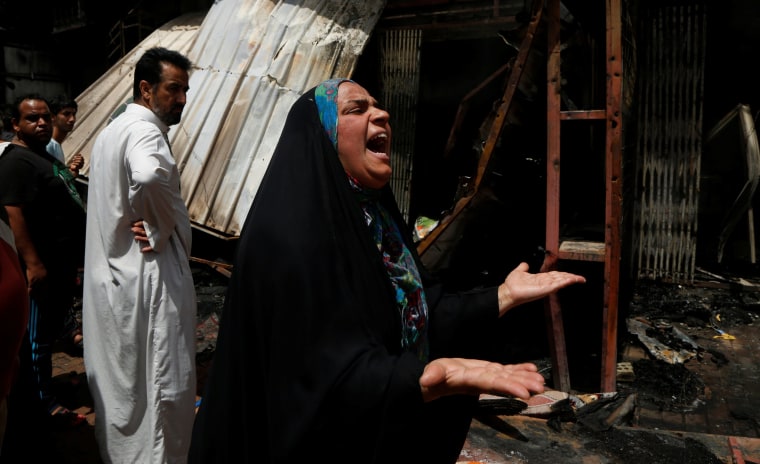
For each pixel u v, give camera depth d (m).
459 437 1.33
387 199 1.64
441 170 7.35
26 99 3.33
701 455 2.96
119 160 2.33
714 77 6.73
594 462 2.91
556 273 1.72
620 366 4.20
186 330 2.48
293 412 1.22
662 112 6.37
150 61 2.50
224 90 5.63
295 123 1.47
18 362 1.99
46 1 10.98
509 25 5.80
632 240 6.43
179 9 9.20
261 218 1.35
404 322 1.54
